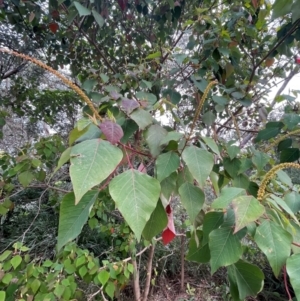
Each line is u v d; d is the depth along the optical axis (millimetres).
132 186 436
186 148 580
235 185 801
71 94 2562
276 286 2207
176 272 2482
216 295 2275
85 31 1679
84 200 510
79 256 1197
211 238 518
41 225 2303
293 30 1164
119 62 2029
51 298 994
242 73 1629
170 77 1519
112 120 564
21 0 1510
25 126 3090
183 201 595
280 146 1007
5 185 1575
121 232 1780
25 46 2279
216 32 1414
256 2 1291
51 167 1821
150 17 1709
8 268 1023
